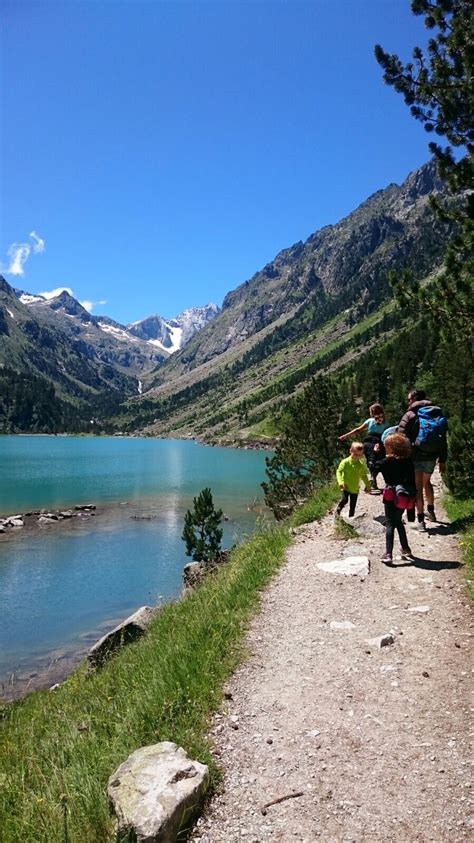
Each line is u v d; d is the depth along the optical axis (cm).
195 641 677
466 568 834
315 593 815
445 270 1088
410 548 969
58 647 2027
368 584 830
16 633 2156
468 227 1052
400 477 913
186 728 491
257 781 420
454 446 1244
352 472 1168
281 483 2369
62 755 501
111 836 370
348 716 500
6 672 1809
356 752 447
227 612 762
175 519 4694
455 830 358
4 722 955
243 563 1028
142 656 761
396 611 725
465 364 4091
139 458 12619
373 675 570
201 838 368
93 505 5353
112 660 979
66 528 4281
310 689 552
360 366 14288
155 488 6838
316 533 1157
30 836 387
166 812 367
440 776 410
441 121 1085
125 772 415
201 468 9994
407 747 448
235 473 9031
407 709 503
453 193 1080
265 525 1483
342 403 2370
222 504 5388
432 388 4950
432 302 1086
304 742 465
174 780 399
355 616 724
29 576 2933
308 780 417
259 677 587
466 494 1216
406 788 400
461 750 438
